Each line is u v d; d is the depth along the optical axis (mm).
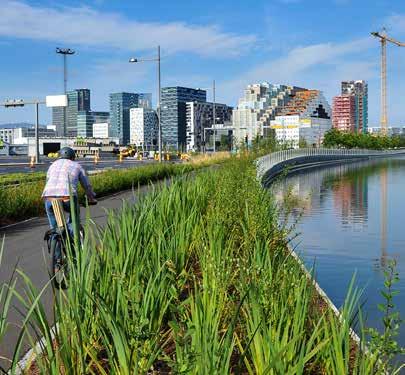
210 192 12984
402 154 183750
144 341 3936
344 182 46031
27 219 17219
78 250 4715
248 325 4270
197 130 172875
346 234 17594
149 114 187750
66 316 4332
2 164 60844
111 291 4836
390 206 26516
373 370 3854
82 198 20453
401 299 9562
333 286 10711
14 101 52094
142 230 6648
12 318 6582
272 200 13656
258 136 64000
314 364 4145
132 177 30844
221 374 3406
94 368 4586
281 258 7551
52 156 90812
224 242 7828
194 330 3789
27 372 4402
